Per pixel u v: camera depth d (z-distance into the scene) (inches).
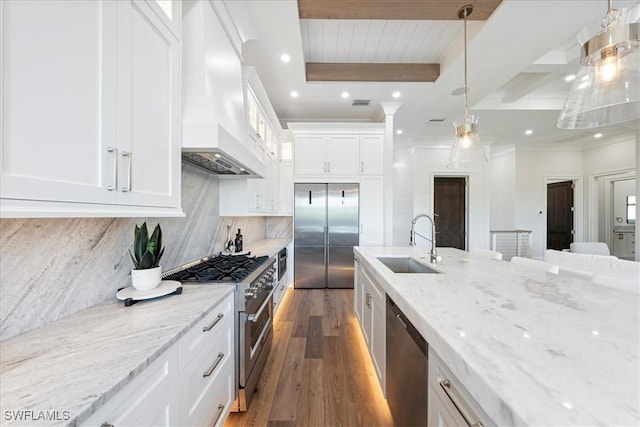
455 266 78.7
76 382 26.8
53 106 29.6
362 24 104.4
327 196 175.9
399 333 55.5
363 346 101.0
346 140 176.9
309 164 176.7
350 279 176.2
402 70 131.7
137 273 52.9
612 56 61.0
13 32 25.9
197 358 45.8
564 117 75.5
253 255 107.1
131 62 41.9
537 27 92.3
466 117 103.3
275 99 156.3
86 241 46.9
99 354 32.1
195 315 44.9
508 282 58.6
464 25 92.9
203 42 64.7
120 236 54.9
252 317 68.2
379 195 175.6
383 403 71.1
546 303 44.1
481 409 26.7
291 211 179.5
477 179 235.5
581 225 261.3
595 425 18.3
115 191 38.2
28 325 37.7
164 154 51.1
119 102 39.1
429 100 154.6
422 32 108.6
